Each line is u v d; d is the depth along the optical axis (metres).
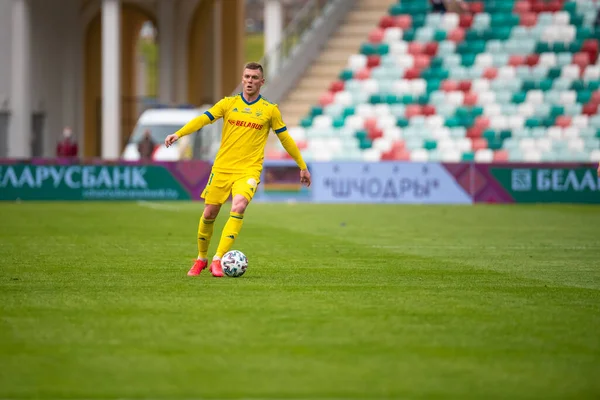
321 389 16.56
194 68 129.12
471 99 88.19
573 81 88.00
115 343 19.97
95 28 125.06
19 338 20.41
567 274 32.38
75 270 31.97
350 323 22.33
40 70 108.62
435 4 96.00
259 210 66.44
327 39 98.38
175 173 76.44
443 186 75.38
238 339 20.42
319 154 86.19
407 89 90.25
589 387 16.89
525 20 93.69
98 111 128.12
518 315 23.67
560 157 83.69
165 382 16.97
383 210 66.81
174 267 33.00
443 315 23.56
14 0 102.00
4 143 103.00
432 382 17.11
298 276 30.97
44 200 75.81
